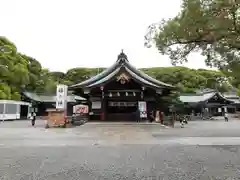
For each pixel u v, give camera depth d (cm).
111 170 639
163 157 824
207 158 806
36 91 5822
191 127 2495
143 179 552
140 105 3175
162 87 3086
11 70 4597
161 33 951
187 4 843
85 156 845
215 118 5384
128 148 1033
